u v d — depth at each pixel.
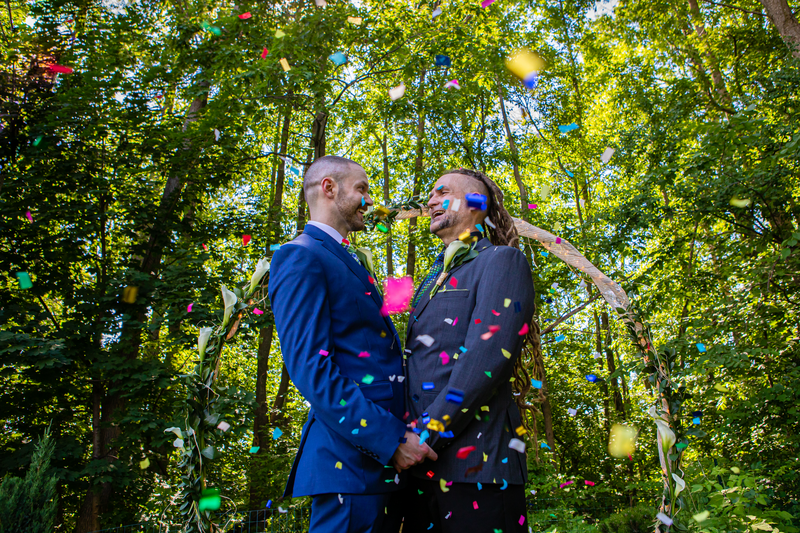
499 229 2.04
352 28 7.57
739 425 5.77
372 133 11.05
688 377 6.14
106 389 7.26
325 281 1.51
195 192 7.89
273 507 6.60
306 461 1.48
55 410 7.41
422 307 1.73
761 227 7.03
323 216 1.71
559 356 12.11
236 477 8.32
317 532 1.40
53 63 7.20
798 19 8.87
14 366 6.23
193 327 7.12
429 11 8.39
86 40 7.46
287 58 6.86
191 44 7.46
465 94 9.42
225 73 7.01
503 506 1.45
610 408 12.13
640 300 7.57
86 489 6.86
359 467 1.40
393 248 12.70
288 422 9.48
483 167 10.97
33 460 3.98
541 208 11.95
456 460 1.47
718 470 3.49
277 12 8.23
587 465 11.15
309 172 1.78
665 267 8.23
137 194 7.45
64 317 7.18
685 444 1.76
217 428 1.62
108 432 7.34
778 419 5.75
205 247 7.67
